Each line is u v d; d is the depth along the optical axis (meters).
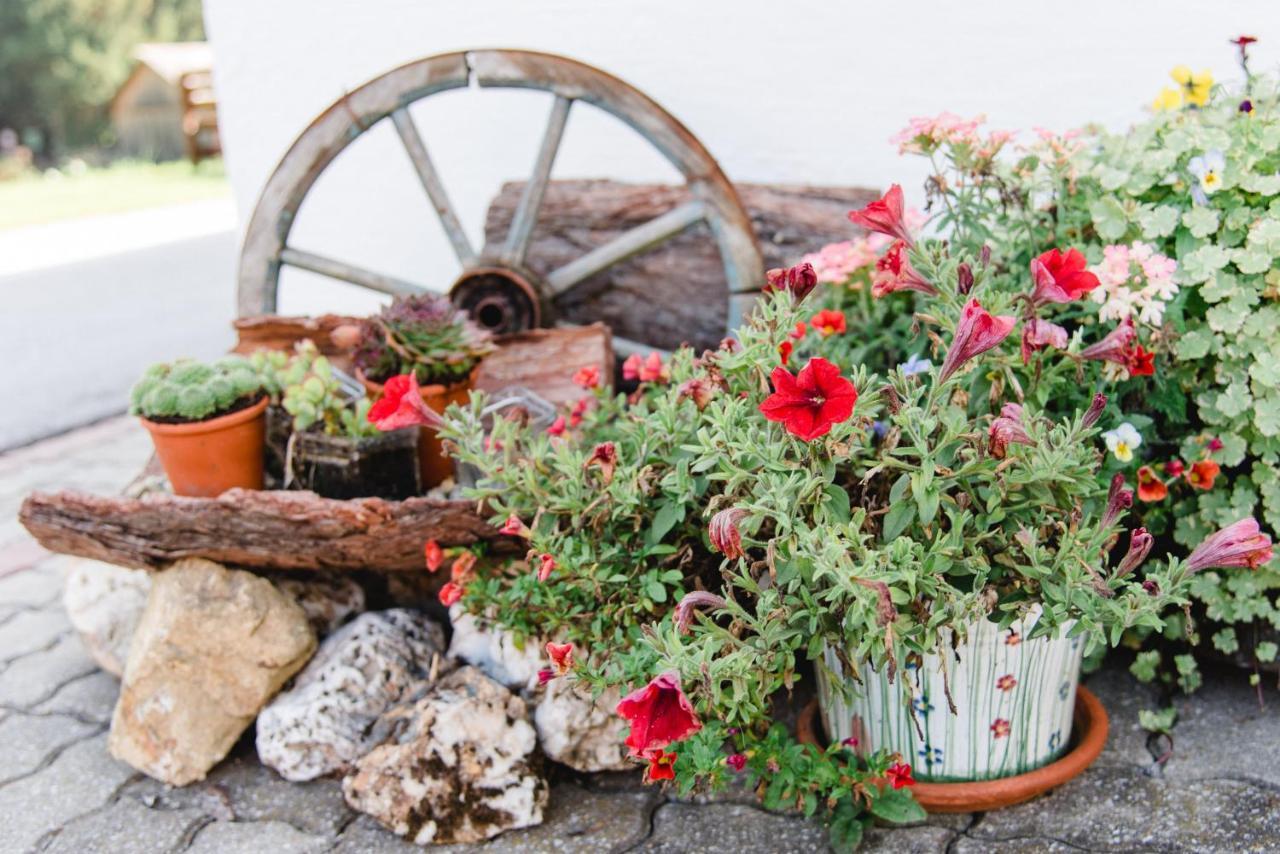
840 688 1.78
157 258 7.91
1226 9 2.68
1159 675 2.26
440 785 1.99
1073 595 1.69
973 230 2.18
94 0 18.11
